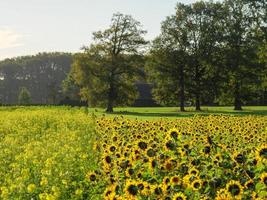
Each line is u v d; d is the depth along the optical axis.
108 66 75.12
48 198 8.64
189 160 9.72
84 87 76.56
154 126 17.89
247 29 73.00
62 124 26.42
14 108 52.28
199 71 74.81
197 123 19.97
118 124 19.08
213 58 73.00
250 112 61.44
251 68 72.12
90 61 75.44
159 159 9.41
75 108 51.47
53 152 13.96
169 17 75.12
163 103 75.81
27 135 21.25
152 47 75.12
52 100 155.50
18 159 12.67
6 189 9.25
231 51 72.50
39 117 30.00
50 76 181.12
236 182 7.58
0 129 23.61
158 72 74.38
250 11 71.81
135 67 76.38
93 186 9.66
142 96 111.81
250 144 13.62
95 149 13.45
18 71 182.88
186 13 74.56
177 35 74.44
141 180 8.46
